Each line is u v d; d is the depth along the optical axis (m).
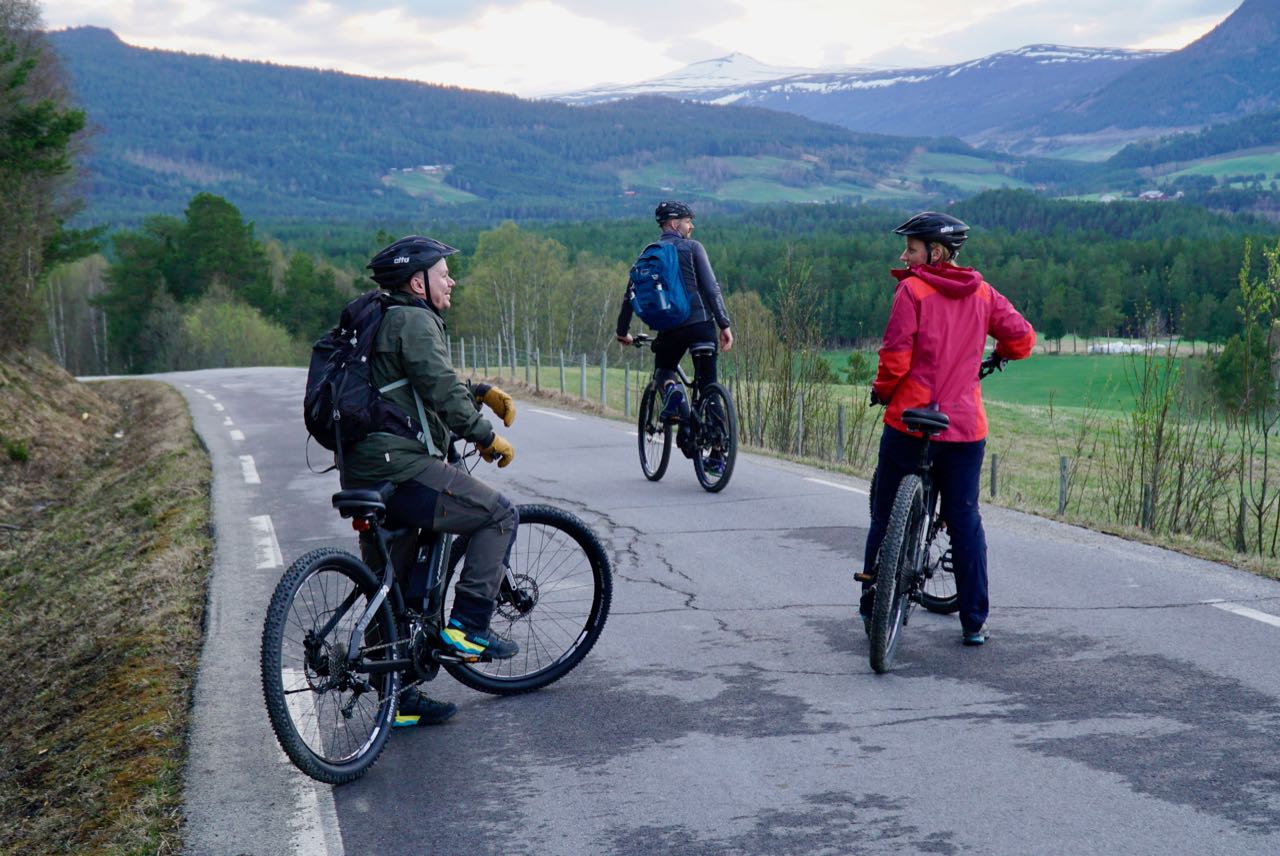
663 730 4.45
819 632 5.69
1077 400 75.00
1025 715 4.43
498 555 4.54
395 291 4.30
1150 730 4.23
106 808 4.06
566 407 21.45
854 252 171.62
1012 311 5.27
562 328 114.75
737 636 5.66
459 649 4.45
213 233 108.12
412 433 4.24
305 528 9.12
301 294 119.12
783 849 3.43
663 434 10.46
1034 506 9.80
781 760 4.10
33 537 13.05
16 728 5.85
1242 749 4.02
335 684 4.07
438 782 4.06
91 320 117.50
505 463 4.41
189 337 95.56
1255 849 3.30
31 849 4.00
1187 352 11.04
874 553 5.36
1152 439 11.15
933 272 5.15
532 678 4.96
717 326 9.49
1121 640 5.35
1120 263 168.12
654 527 8.41
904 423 5.12
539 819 3.72
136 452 18.11
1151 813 3.55
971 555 5.27
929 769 3.96
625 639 5.68
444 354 4.18
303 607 3.99
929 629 5.68
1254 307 10.51
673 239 9.31
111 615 7.33
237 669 5.41
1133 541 7.68
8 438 18.03
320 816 3.81
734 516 8.77
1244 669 4.88
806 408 16.17
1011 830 3.48
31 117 29.53
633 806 3.78
